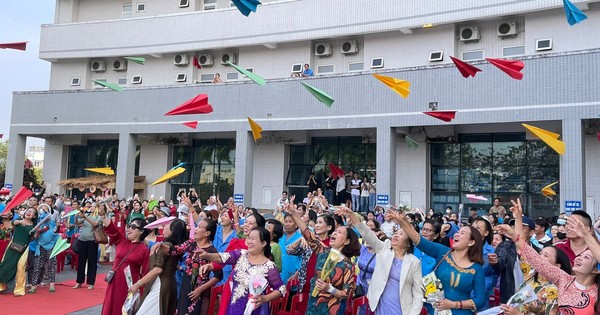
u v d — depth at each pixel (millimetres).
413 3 19875
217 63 24688
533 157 18734
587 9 17500
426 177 20141
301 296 6926
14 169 25578
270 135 22953
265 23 22844
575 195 15062
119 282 7211
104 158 27062
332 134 22281
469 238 5457
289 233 7895
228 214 8516
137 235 7332
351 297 6469
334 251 6000
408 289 5746
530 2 17688
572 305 4516
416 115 17938
